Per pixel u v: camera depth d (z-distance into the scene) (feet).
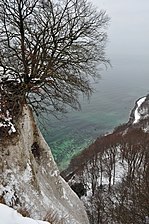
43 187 55.52
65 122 265.95
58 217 50.60
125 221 97.86
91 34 51.96
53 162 63.00
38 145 59.00
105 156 220.23
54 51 48.57
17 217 30.35
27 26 49.44
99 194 178.09
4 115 47.09
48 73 49.44
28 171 48.49
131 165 190.70
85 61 52.11
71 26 49.42
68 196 67.77
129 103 369.91
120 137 244.83
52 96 52.34
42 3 48.60
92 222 149.07
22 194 45.39
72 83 52.65
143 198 93.40
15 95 48.88
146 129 277.23
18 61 51.06
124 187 157.99
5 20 49.16
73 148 232.32
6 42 50.37
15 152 46.65
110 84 465.06
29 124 53.78
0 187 43.27
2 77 49.96
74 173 203.92
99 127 280.31
